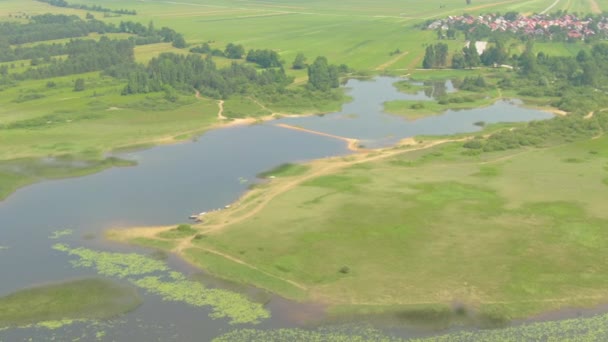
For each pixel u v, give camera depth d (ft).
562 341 291.17
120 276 353.92
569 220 415.23
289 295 330.13
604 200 449.89
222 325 305.94
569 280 341.21
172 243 392.88
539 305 318.65
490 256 367.25
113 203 467.93
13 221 433.48
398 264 358.84
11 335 298.56
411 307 316.81
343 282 340.80
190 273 355.56
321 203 450.71
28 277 353.31
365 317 310.45
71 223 430.61
